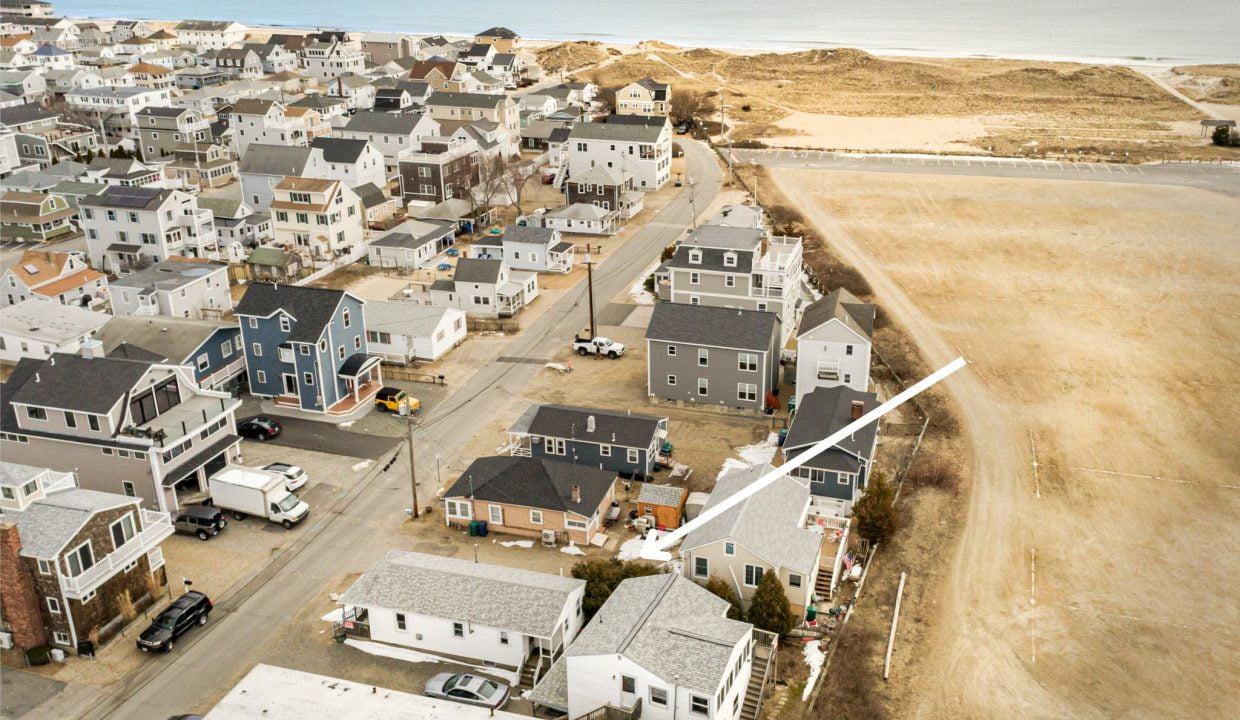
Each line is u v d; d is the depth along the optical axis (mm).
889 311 87562
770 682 42094
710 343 66750
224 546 52500
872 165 139625
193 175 131875
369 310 78188
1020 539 53875
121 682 42156
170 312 80688
